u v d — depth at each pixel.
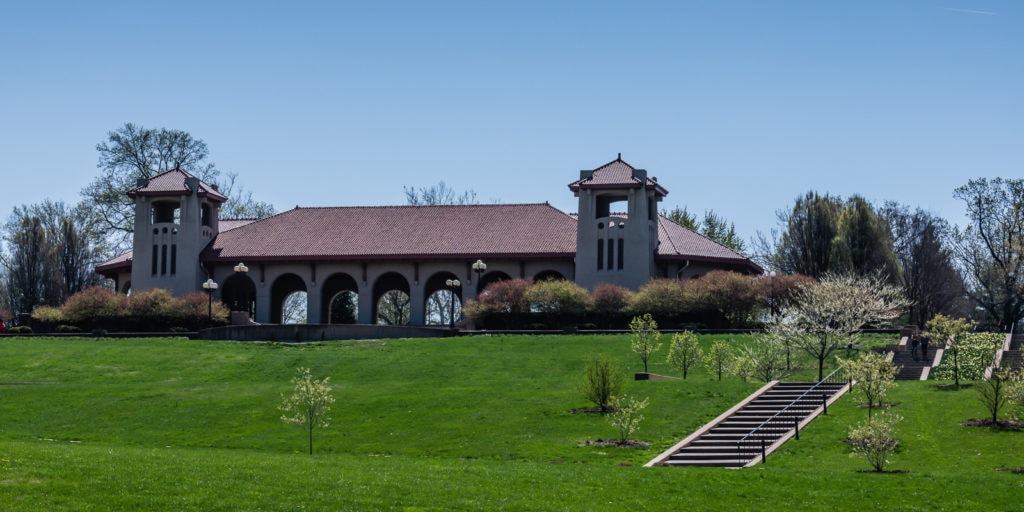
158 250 82.19
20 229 96.69
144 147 97.19
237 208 108.38
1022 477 29.75
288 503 24.80
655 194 80.00
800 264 81.50
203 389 47.25
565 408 40.50
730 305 69.06
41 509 23.27
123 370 55.12
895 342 58.59
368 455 34.25
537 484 27.75
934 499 26.80
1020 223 75.50
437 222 83.81
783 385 43.81
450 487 26.97
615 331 66.88
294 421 36.72
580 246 77.88
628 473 29.66
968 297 88.25
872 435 31.58
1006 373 38.34
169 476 26.95
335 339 67.44
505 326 71.19
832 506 26.14
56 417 41.28
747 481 28.67
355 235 83.06
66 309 74.06
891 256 77.75
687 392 42.62
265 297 81.94
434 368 53.50
